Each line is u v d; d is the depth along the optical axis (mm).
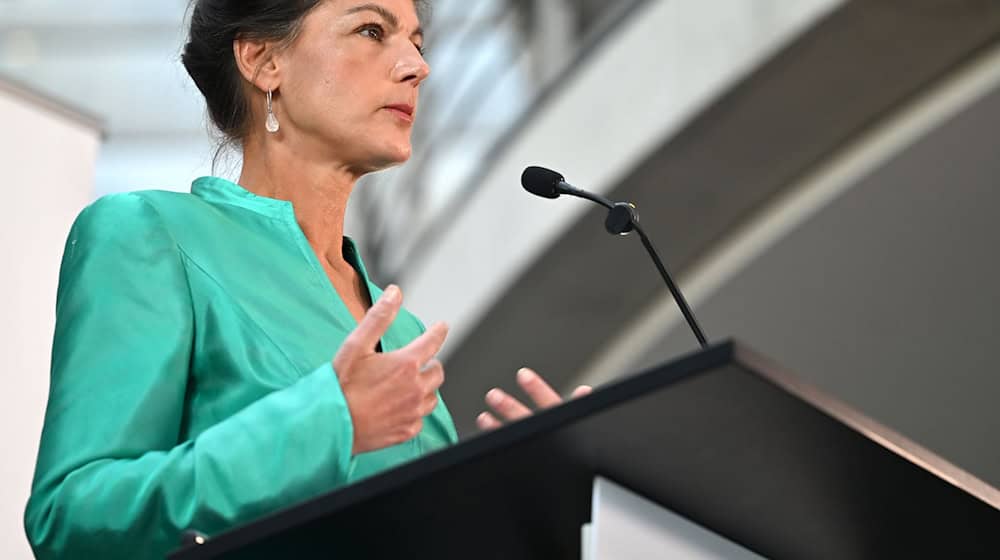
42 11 19719
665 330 18953
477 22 19953
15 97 8930
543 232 17719
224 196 5652
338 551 3568
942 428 19016
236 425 4297
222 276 5195
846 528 3828
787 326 18875
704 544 3715
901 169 17203
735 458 3402
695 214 17953
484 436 3246
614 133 17281
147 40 19641
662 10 17125
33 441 8391
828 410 3215
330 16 5871
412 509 3432
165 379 4777
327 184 5875
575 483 3482
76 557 4254
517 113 19406
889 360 18812
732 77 16141
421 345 4430
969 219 17562
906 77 16359
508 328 18828
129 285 4984
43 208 8930
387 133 5793
